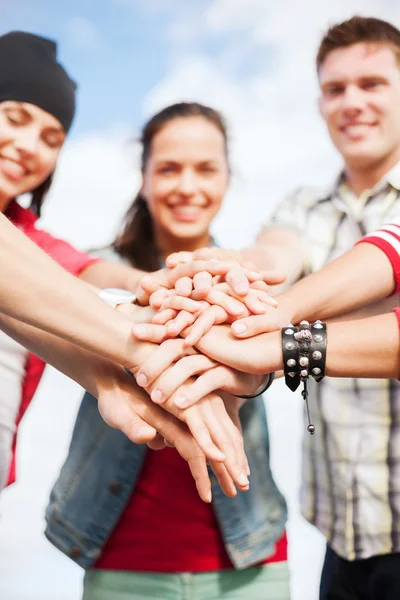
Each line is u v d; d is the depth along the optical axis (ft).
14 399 4.86
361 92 5.77
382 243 4.59
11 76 5.24
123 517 5.27
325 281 4.53
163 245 6.30
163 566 5.16
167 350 4.20
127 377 4.43
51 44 5.55
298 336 4.09
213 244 6.47
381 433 5.47
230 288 4.56
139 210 6.30
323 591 5.81
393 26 5.90
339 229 6.01
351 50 5.81
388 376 4.08
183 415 4.19
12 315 4.02
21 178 5.31
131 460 5.21
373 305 5.09
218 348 4.22
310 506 5.82
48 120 5.34
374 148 5.78
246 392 4.36
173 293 4.68
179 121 6.08
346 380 5.58
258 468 5.37
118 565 5.21
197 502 5.22
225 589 5.16
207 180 6.11
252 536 5.19
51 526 5.36
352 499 5.50
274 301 4.47
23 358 4.91
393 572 5.34
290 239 6.02
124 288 5.19
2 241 3.93
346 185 6.13
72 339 4.13
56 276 4.05
